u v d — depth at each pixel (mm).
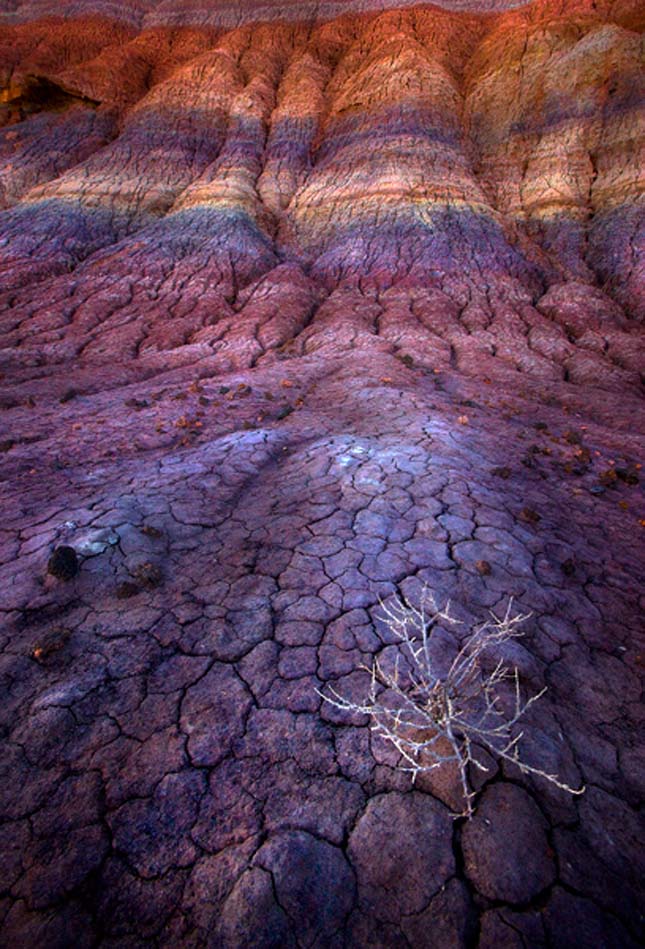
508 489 4734
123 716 2340
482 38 36344
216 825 1905
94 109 36219
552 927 1594
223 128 32438
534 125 28219
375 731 2236
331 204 25594
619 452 6773
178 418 7082
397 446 5324
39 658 2639
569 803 1960
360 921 1625
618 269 20641
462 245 22125
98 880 1758
